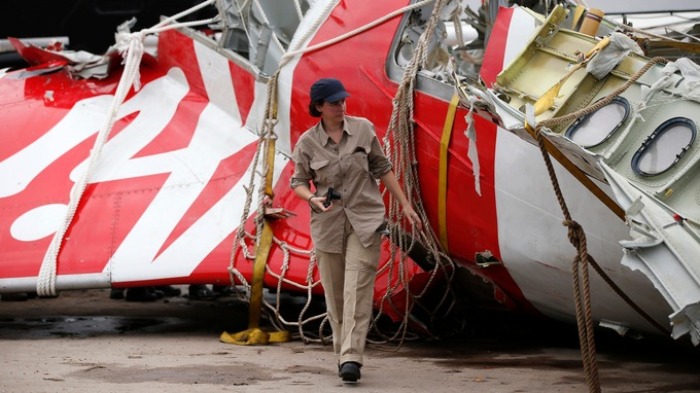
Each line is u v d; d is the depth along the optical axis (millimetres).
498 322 9523
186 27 10602
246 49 10383
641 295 6992
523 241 7582
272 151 9227
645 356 8047
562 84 6387
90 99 10617
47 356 7961
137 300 11812
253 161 9477
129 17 18531
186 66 10461
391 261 8305
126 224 9188
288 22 10414
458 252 8281
